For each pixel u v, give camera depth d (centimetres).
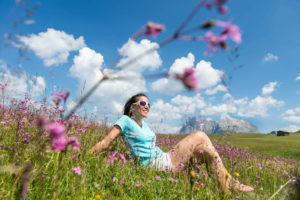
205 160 343
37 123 91
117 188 268
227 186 320
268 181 442
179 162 357
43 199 172
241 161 521
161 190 285
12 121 338
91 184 251
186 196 278
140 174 330
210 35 61
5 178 185
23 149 211
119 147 366
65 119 96
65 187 205
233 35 61
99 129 512
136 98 412
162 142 620
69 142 100
